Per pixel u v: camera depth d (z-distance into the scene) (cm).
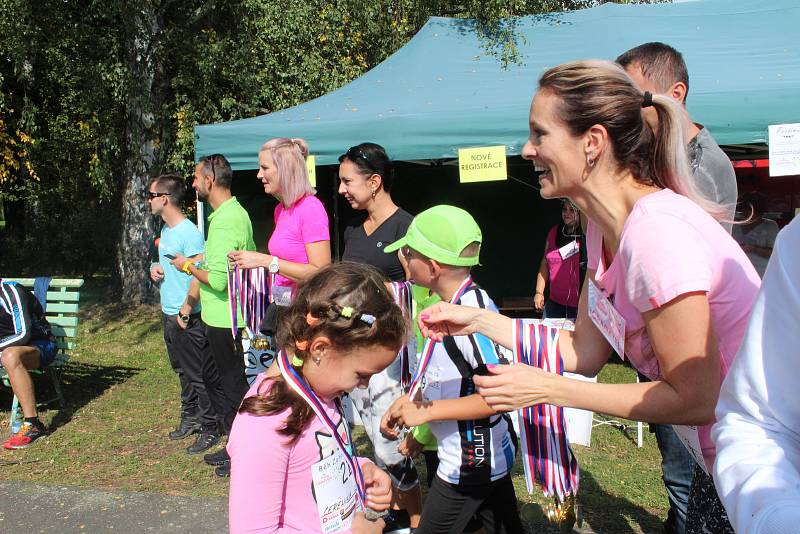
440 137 559
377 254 332
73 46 1070
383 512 191
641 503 364
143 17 1003
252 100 1115
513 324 192
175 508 374
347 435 173
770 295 97
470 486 233
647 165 153
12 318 518
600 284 165
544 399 155
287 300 373
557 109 151
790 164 463
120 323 975
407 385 301
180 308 484
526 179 1052
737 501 90
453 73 734
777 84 526
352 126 570
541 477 214
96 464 450
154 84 1069
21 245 1594
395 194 1078
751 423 98
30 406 500
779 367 94
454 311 196
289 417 155
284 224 376
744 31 750
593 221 161
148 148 1075
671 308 135
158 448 483
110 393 632
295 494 160
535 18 854
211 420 478
